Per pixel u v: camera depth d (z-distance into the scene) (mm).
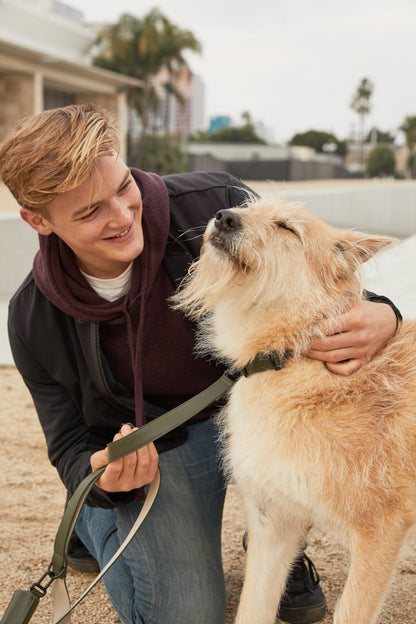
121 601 2467
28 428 4629
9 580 2828
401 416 2277
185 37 43656
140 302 2375
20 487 3725
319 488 2277
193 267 2545
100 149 2047
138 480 2266
